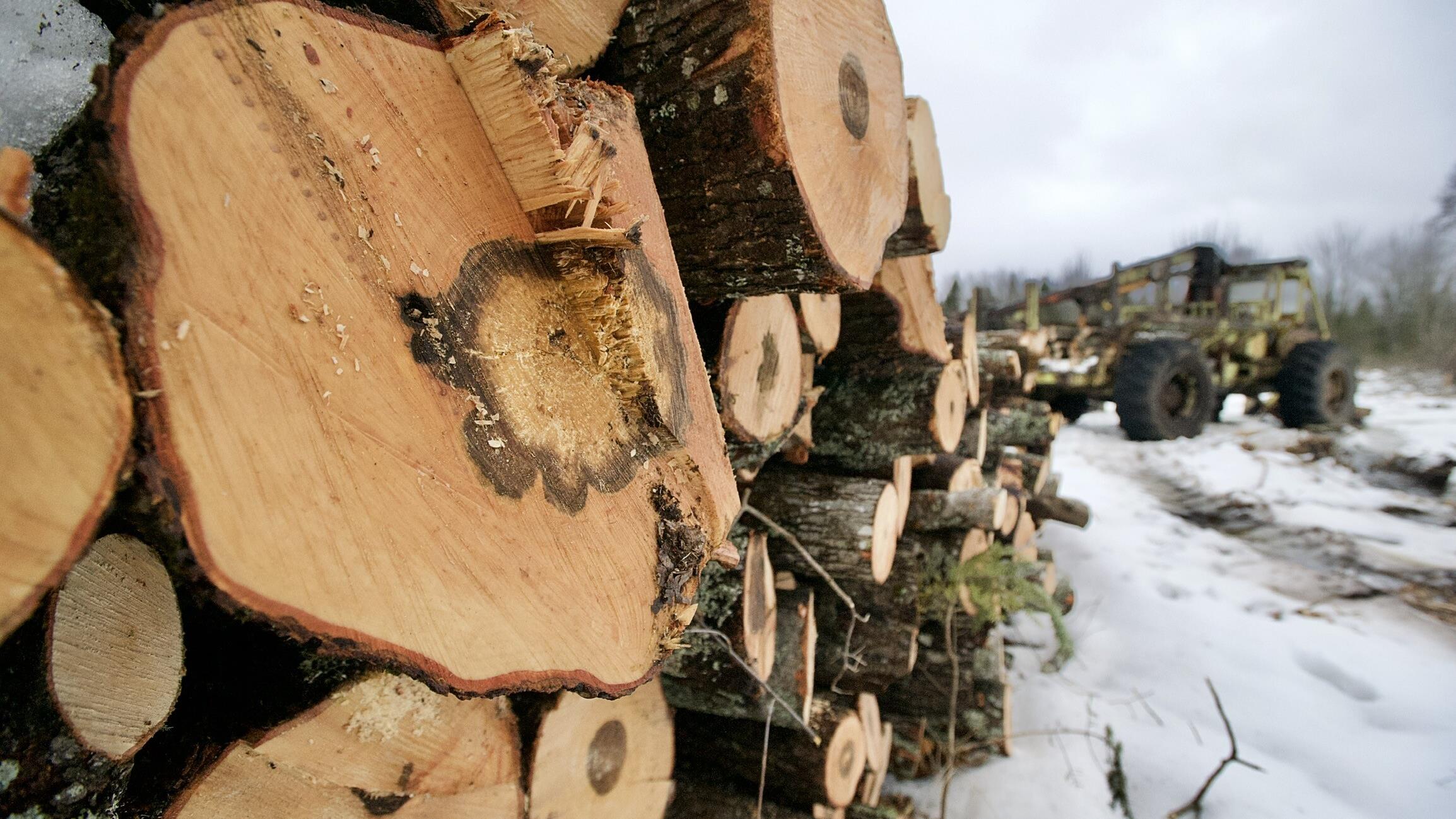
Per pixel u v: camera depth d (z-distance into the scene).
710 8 1.17
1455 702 3.69
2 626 0.44
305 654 1.01
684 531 1.11
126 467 0.51
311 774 1.05
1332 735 3.54
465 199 0.80
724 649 2.06
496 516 0.81
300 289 0.63
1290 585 5.06
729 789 2.41
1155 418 7.26
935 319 3.01
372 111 0.70
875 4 1.58
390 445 0.69
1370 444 8.07
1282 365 8.81
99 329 0.47
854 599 2.90
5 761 0.67
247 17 0.60
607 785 1.75
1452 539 5.50
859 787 2.82
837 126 1.40
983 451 4.51
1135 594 4.97
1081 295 8.53
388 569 0.69
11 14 0.78
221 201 0.57
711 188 1.32
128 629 0.77
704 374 1.18
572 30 1.17
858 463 2.97
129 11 0.86
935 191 2.22
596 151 0.84
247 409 0.58
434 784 1.25
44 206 0.60
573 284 0.91
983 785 3.23
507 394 0.83
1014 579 3.43
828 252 1.37
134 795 0.88
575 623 0.92
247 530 0.57
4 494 0.44
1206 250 8.78
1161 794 3.20
